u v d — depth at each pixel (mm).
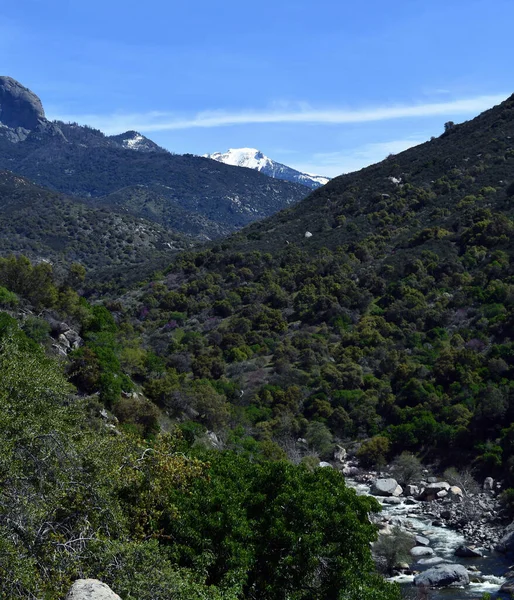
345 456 56031
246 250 98125
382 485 48562
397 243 85500
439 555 35500
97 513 14164
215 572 17188
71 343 39969
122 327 73688
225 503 17781
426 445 53844
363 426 58750
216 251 102375
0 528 11555
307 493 18422
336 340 70688
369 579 18141
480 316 64438
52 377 17156
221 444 43562
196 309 82625
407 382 60000
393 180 106250
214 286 87312
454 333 64062
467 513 41938
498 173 93562
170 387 44969
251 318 77250
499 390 52281
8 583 10914
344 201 106000
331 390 62875
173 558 16312
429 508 44719
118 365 38469
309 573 17797
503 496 42781
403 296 72625
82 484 14133
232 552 16828
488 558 34844
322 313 75375
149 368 48531
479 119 119625
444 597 29438
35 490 13211
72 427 16828
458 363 58406
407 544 35625
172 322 78875
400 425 55344
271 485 19281
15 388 15797
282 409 60219
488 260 72688
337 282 79500
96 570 12570
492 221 77688
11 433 13859
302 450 55406
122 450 16531
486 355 58438
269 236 103312
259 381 64500
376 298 76062
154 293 89125
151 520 16719
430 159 108500
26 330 36094
